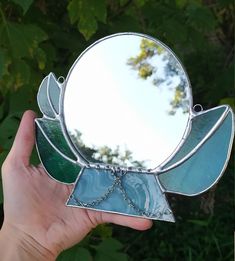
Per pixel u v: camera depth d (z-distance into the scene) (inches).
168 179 11.4
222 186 29.9
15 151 12.9
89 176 11.9
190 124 11.2
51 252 12.6
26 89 17.0
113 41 11.7
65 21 19.6
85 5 16.3
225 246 27.4
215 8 26.1
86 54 11.9
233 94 24.3
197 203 29.3
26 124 12.8
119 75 11.7
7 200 12.8
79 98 12.0
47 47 18.1
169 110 11.4
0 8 16.7
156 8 20.6
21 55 16.2
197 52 26.8
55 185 12.8
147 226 11.7
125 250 27.5
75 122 12.0
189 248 27.0
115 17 19.9
